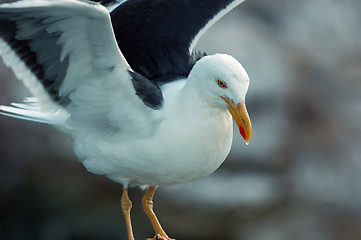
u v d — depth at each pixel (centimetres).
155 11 801
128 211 750
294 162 1387
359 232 1355
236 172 1358
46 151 1401
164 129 675
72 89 698
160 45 777
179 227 1350
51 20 636
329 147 1404
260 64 1411
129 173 717
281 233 1351
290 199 1373
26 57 688
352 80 1502
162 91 705
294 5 1636
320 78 1482
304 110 1428
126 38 784
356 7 1672
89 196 1393
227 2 821
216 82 657
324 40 1580
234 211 1339
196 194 1331
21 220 1403
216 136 682
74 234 1393
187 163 685
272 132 1373
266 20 1579
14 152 1401
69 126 718
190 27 798
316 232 1355
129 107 685
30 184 1404
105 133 709
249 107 1382
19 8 592
